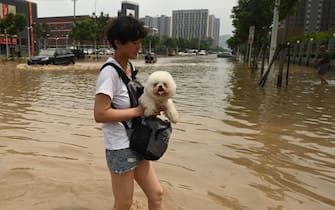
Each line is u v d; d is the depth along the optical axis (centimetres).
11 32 4238
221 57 7656
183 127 686
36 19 7194
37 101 984
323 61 1584
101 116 242
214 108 900
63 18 9706
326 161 504
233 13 3844
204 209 354
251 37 2961
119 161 250
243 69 2789
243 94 1190
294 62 3722
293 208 363
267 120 761
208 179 431
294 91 1291
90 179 420
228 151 540
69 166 463
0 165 462
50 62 2673
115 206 269
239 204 368
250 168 471
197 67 3058
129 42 246
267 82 1628
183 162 488
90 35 5281
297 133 652
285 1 1369
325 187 418
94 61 4019
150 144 246
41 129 654
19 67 2470
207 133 643
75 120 733
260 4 3198
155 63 3841
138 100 253
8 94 1124
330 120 771
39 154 511
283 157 518
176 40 10800
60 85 1409
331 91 1302
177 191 394
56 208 346
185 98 1080
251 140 601
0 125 682
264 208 361
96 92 243
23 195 374
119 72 247
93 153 519
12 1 6512
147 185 274
